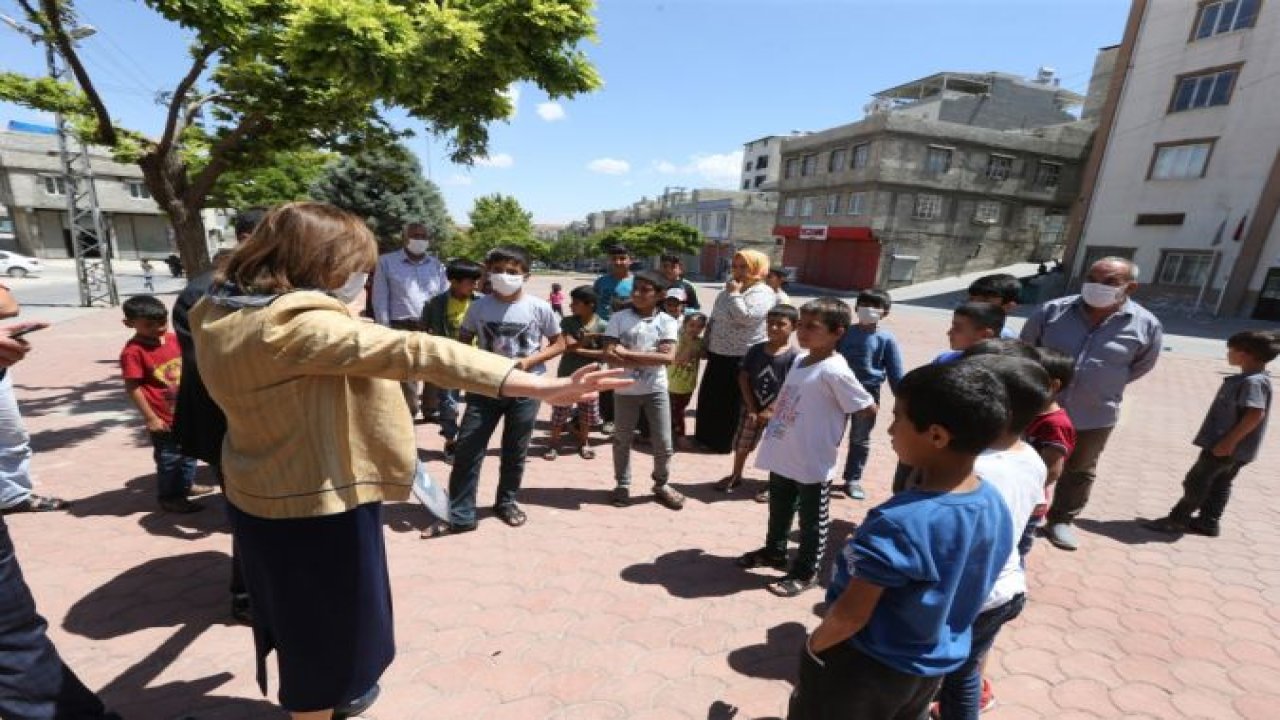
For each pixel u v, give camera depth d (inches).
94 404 244.4
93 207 641.6
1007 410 54.6
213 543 134.0
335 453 59.7
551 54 217.8
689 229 1823.3
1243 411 149.9
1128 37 943.7
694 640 109.7
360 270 61.3
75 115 246.8
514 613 114.9
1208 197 840.9
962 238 1284.4
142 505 151.3
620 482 165.8
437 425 231.9
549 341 164.2
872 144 1232.8
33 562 123.6
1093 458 149.4
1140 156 925.8
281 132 236.5
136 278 1108.5
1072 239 1023.6
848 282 1348.4
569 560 135.5
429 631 108.3
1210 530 165.3
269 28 174.7
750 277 204.7
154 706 88.3
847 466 181.6
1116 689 102.3
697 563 137.0
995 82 1533.0
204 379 58.4
